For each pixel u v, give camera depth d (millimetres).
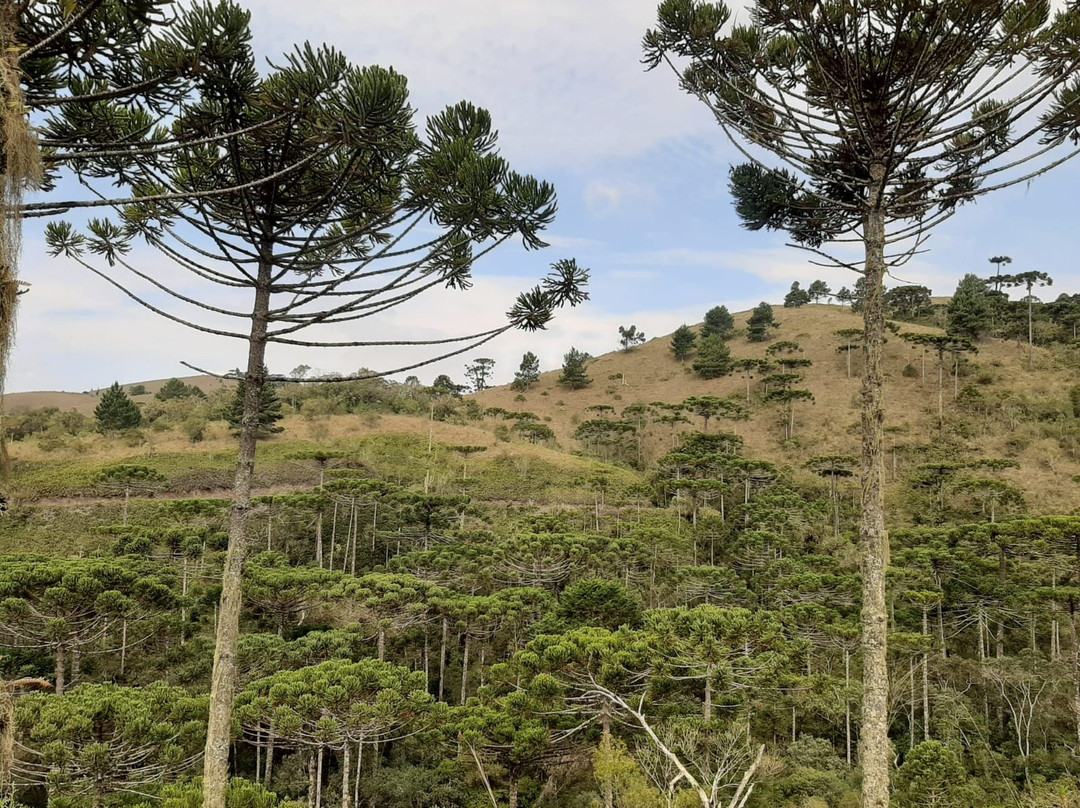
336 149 5141
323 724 13289
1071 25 5109
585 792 15531
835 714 19750
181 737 13445
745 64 6504
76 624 17609
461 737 14602
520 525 33656
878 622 5504
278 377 5613
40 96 3789
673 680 15273
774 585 25891
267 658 18906
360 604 20984
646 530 28859
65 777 11773
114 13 3867
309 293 5652
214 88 4594
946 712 20375
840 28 5191
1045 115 6051
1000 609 23062
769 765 14992
